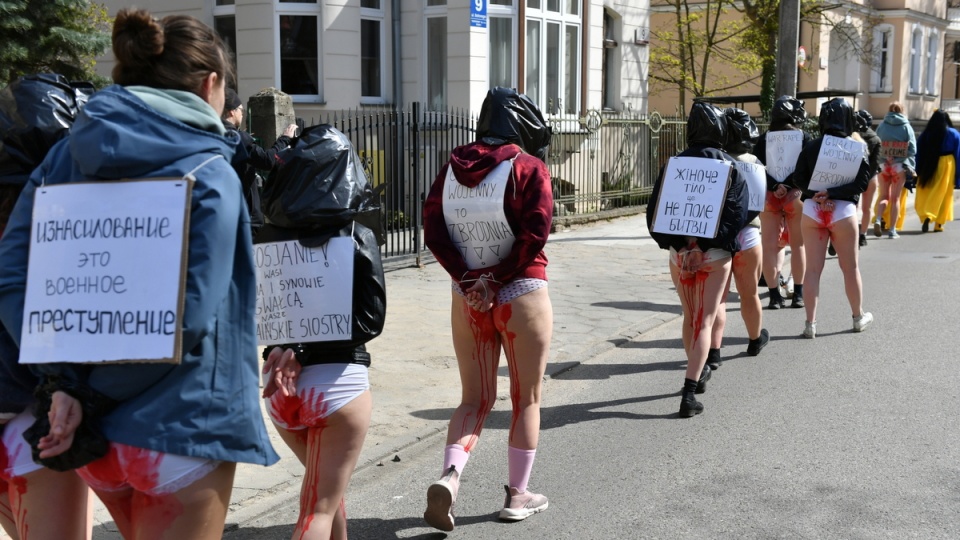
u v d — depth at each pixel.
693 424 5.71
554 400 6.31
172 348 2.18
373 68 14.93
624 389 6.54
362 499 4.63
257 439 2.43
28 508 2.69
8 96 2.93
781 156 8.74
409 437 5.41
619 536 4.14
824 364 7.04
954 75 37.81
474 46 14.45
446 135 12.72
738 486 4.68
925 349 7.44
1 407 2.53
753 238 6.78
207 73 2.40
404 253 11.15
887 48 31.56
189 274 2.22
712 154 5.66
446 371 6.79
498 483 4.85
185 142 2.29
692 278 5.84
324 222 3.22
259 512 4.38
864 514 4.30
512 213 3.99
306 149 3.22
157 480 2.28
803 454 5.11
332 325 3.21
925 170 14.66
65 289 2.24
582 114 16.72
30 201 2.35
